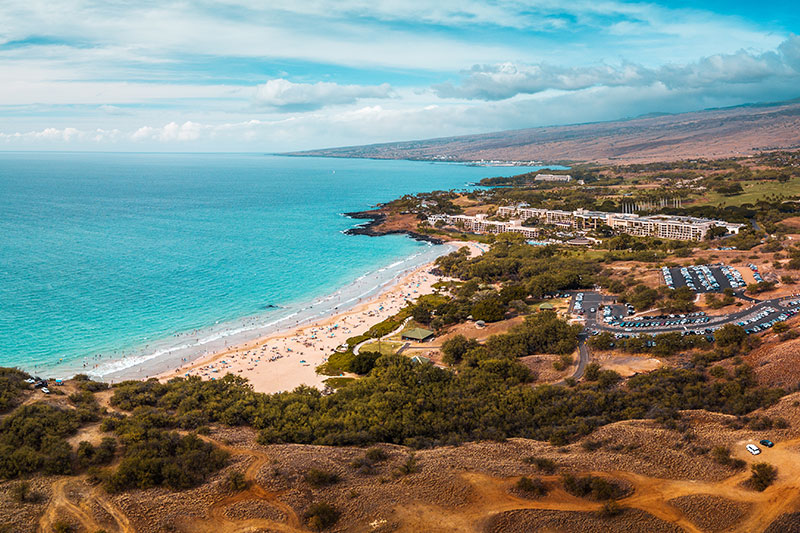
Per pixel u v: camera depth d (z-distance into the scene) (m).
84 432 100.81
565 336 159.12
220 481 82.75
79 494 80.50
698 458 83.88
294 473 83.81
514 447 93.75
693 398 109.44
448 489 78.50
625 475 80.50
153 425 104.50
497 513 73.19
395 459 90.12
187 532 71.69
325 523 72.19
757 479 76.69
